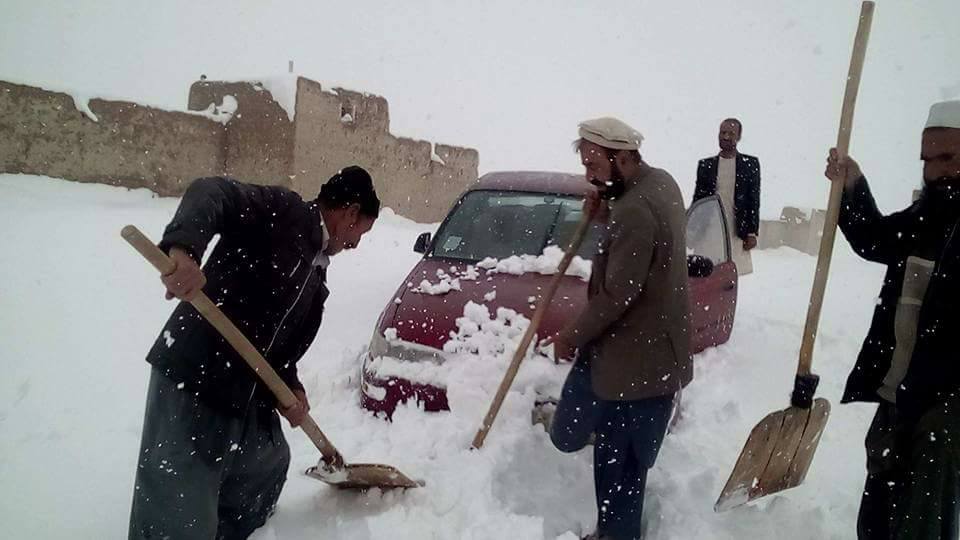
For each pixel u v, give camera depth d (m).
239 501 2.50
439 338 3.52
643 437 2.59
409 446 3.24
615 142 2.55
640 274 2.42
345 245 2.45
